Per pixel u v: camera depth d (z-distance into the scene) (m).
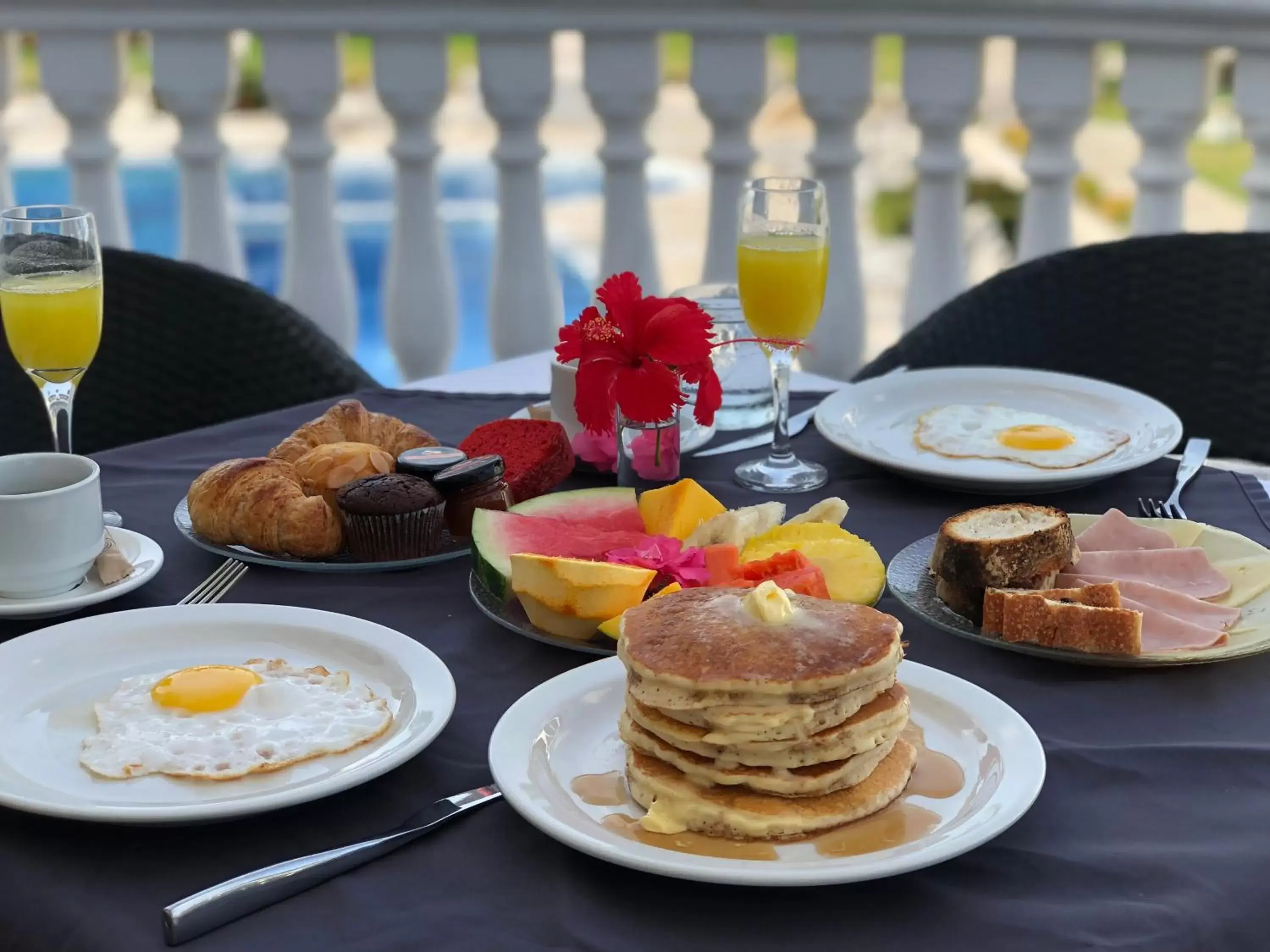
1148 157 2.87
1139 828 0.94
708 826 0.91
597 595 1.16
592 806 0.95
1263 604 1.23
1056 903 0.87
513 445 1.56
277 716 1.05
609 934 0.85
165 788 0.96
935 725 1.04
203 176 3.07
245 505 1.38
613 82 2.93
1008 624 1.18
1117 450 1.64
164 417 2.23
